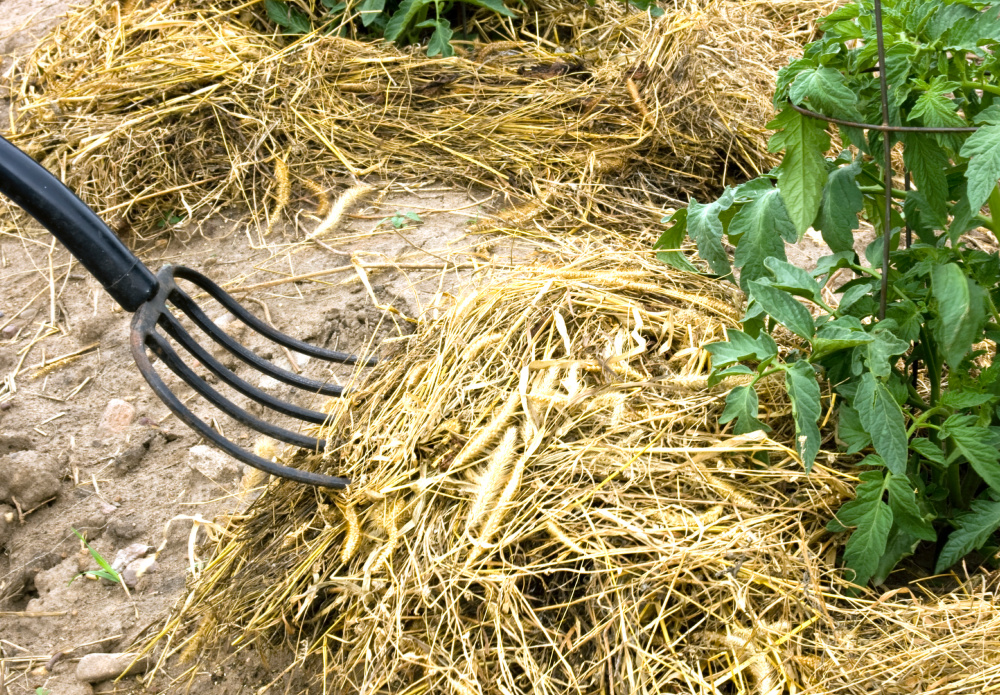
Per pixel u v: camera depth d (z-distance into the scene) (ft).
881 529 6.23
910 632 6.00
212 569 7.95
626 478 7.05
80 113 12.99
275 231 11.62
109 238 7.34
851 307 6.81
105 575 8.14
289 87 13.08
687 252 10.34
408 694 6.52
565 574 6.78
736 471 6.88
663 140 12.21
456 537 7.07
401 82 13.33
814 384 6.45
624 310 8.23
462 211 11.57
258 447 8.77
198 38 13.69
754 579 6.31
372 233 11.25
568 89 13.26
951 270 5.94
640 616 6.33
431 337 8.77
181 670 7.50
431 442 7.73
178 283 11.01
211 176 12.19
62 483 9.09
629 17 14.92
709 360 7.78
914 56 6.13
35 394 10.02
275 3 14.33
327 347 10.05
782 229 6.95
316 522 7.84
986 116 5.71
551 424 7.46
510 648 6.50
